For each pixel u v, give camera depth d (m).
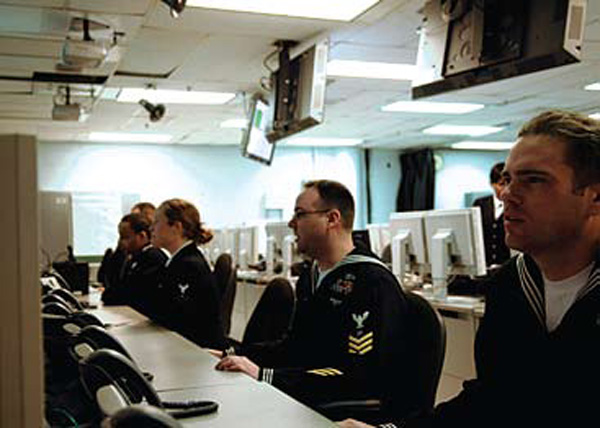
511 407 1.29
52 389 1.64
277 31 4.34
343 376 1.81
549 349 1.22
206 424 1.36
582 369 1.17
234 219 10.05
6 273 0.80
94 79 5.15
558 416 1.20
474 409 1.37
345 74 5.73
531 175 1.18
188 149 9.88
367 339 1.85
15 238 0.80
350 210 2.19
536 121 1.23
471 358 3.19
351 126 8.63
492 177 4.19
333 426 1.34
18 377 0.81
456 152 11.20
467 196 11.09
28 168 0.81
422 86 3.47
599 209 1.17
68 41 3.90
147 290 3.50
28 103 5.98
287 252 5.51
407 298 1.95
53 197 7.28
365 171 10.80
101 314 3.45
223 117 7.67
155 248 3.67
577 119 1.19
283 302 2.83
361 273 1.97
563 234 1.18
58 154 9.15
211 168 9.98
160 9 3.86
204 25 4.20
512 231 1.22
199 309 2.93
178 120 7.82
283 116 4.71
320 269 2.20
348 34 4.59
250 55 4.98
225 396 1.60
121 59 4.85
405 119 8.15
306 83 4.49
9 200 0.80
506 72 2.99
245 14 3.97
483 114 7.92
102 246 8.89
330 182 2.21
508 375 1.31
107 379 1.27
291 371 1.89
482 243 3.46
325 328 2.01
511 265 1.38
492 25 2.98
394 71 5.68
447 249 3.51
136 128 8.32
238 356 2.20
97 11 3.60
